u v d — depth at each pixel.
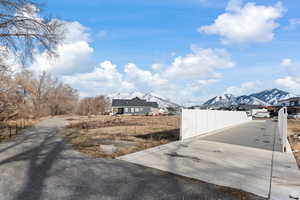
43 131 14.84
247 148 8.52
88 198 3.50
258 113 48.47
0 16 9.73
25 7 9.94
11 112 23.48
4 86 19.67
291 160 6.50
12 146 8.39
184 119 10.89
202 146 8.75
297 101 52.00
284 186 4.19
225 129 17.98
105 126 18.80
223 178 4.64
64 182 4.22
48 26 10.70
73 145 8.59
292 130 16.80
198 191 3.87
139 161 6.00
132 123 22.45
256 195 3.73
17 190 3.79
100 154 6.85
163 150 7.67
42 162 5.77
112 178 4.50
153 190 3.88
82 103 63.72
